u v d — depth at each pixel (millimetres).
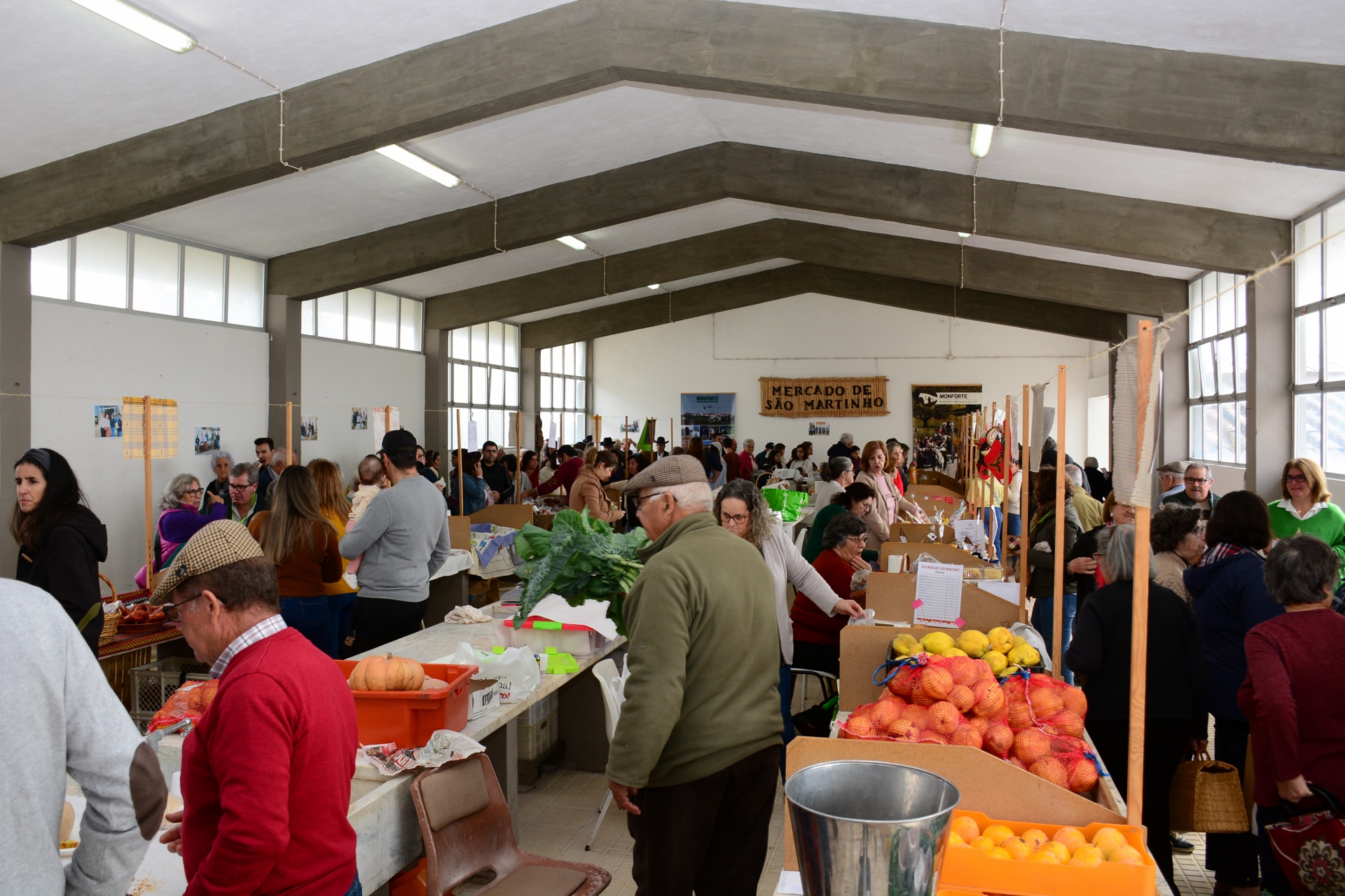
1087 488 8922
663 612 1934
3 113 5730
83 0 4652
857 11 5523
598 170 9219
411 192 8828
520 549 3389
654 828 2004
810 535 5258
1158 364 1646
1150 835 2811
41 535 3160
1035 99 5387
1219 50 5133
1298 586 2395
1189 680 2791
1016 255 11367
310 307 11148
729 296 16656
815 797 1262
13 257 6660
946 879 1672
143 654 4703
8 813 1163
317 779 1565
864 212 8805
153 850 1911
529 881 2355
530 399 17359
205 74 5754
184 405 8797
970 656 2680
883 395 17953
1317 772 2320
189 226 8586
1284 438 7848
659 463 2236
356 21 5504
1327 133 5051
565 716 4348
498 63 5855
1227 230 7961
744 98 7652
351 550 3857
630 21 5730
